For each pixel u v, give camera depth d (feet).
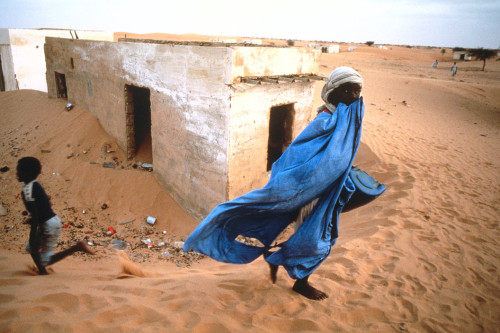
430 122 50.70
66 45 38.73
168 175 26.40
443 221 18.38
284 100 23.82
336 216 9.05
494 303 11.34
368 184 8.93
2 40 57.82
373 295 11.05
